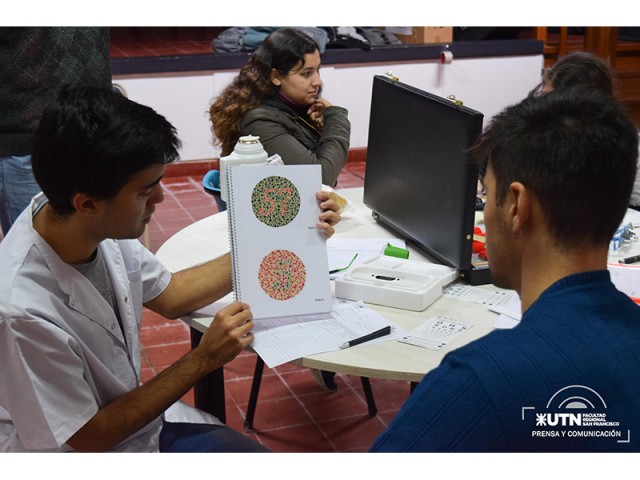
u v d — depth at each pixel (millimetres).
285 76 3105
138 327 1803
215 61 5824
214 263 1933
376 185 2412
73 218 1492
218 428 1824
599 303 1048
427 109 2102
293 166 1823
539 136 1064
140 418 1604
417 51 6199
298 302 1811
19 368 1454
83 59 2875
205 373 1665
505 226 1136
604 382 1000
